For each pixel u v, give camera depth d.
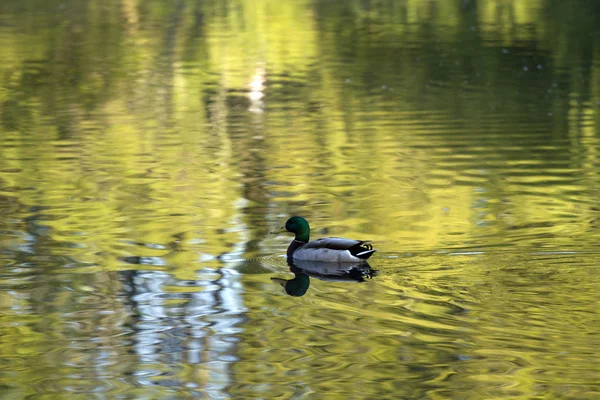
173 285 13.12
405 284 12.72
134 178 20.02
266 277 13.44
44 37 45.22
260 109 28.41
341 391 9.66
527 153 21.98
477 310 11.54
